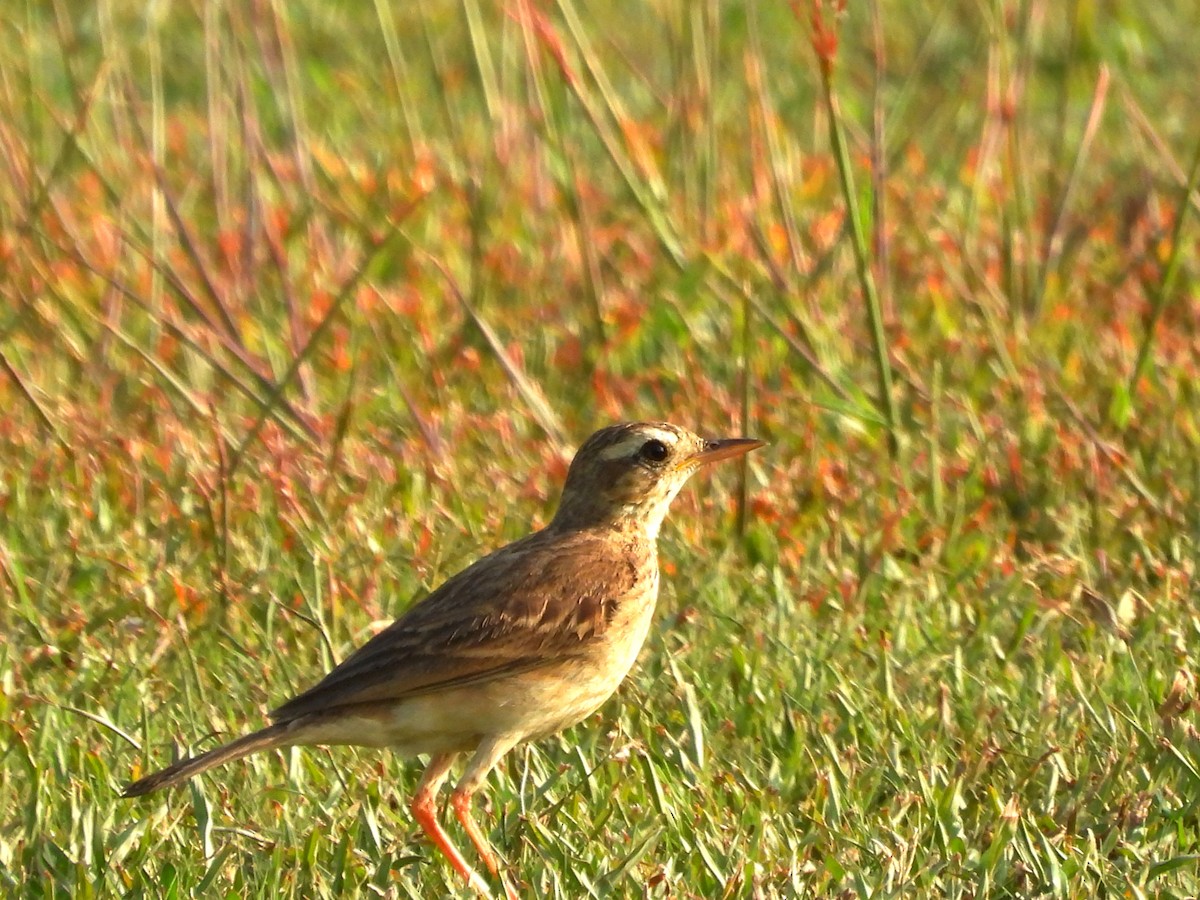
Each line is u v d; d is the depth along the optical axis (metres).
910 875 8.59
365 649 8.86
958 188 17.98
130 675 10.48
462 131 19.09
